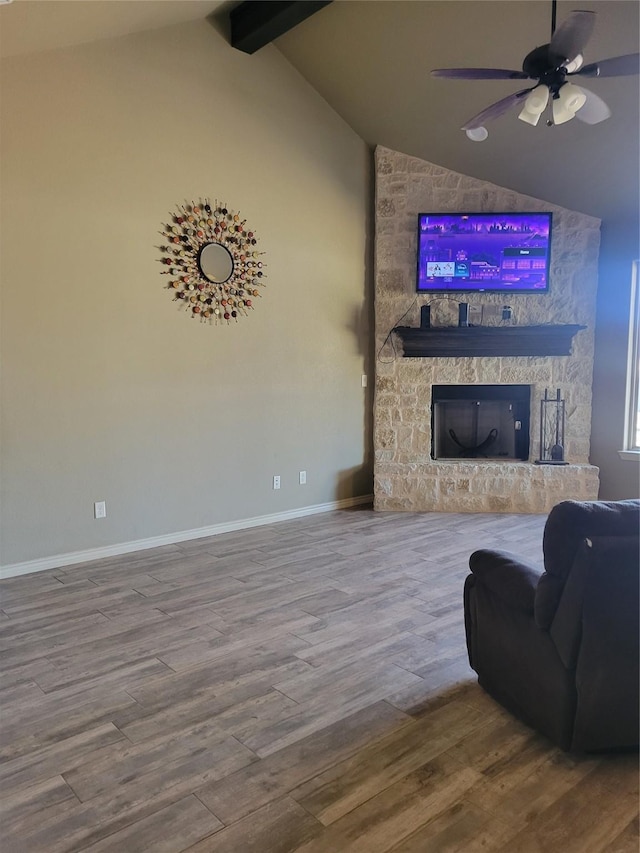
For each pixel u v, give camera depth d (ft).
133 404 14.17
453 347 18.20
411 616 10.54
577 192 16.90
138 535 14.51
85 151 13.02
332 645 9.46
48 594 11.62
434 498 18.39
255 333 16.42
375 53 14.78
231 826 5.74
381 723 7.40
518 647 7.25
